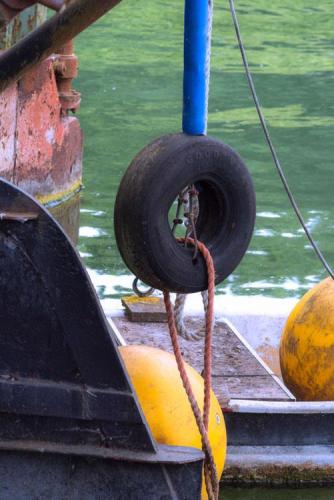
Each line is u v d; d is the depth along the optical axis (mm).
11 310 5211
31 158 13148
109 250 12758
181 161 5184
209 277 5391
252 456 6762
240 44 6906
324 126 19219
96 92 21172
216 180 5391
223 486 6793
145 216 5168
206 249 5395
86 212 14094
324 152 17516
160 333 8000
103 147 17234
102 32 27922
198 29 5238
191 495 5309
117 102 20422
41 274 5145
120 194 5254
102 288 11367
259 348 8641
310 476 6828
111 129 18375
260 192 15297
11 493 5324
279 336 8648
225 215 5523
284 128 18984
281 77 23281
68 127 13914
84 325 5172
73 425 5281
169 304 5477
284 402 6801
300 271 12281
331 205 14781
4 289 5191
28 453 5273
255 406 6727
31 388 5258
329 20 30656
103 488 5285
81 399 5238
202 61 5277
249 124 19125
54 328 5199
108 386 5227
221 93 21531
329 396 7371
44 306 5180
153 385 5750
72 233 13320
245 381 7273
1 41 11789
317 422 6855
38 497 5316
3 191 5082
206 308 5469
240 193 5488
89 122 18781
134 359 5887
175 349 5480
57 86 13734
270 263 12531
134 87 21812
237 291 11539
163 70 23594
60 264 5129
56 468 5285
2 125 12484
